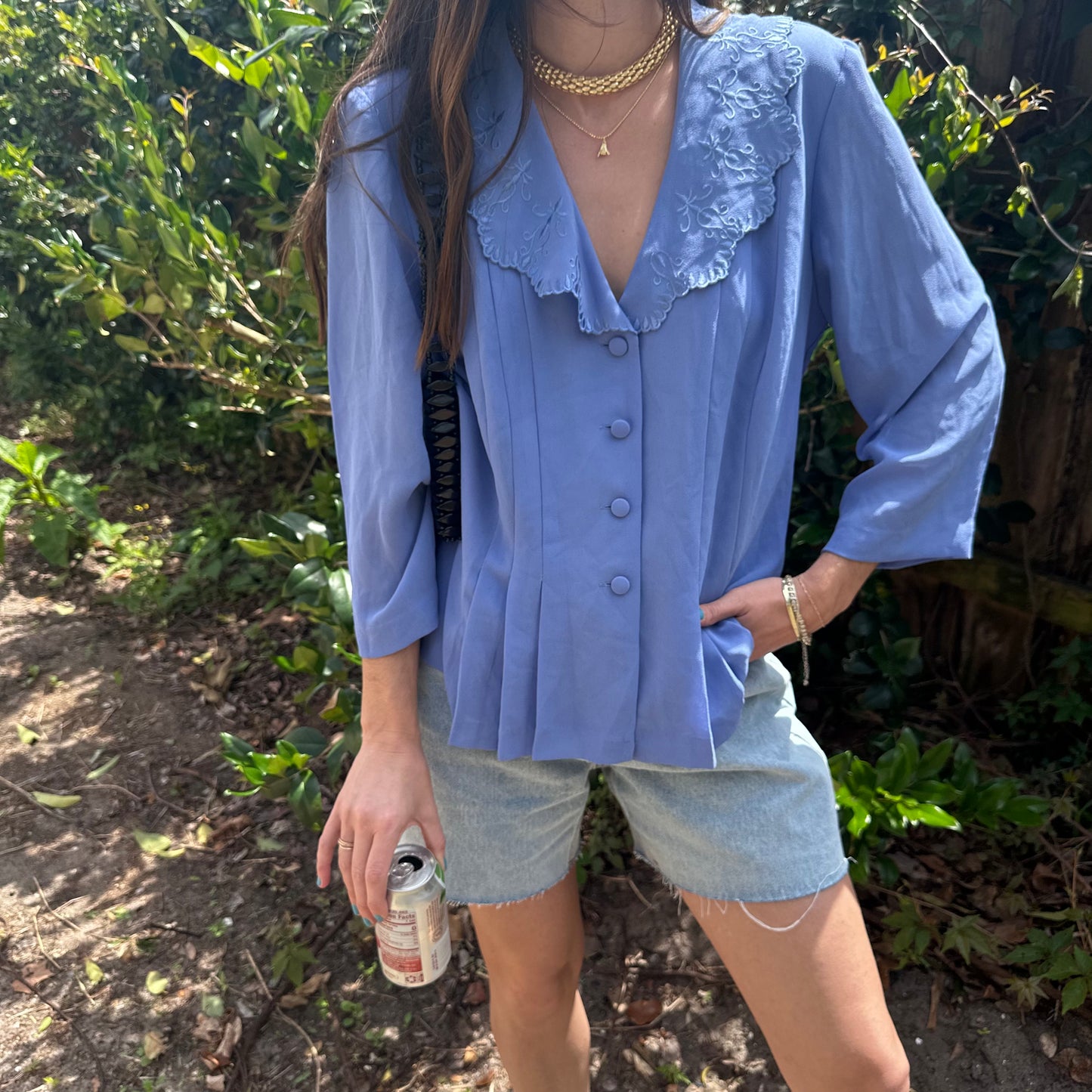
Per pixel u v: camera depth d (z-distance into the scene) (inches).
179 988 84.1
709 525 42.8
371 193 42.7
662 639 43.1
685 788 47.4
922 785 75.2
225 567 137.0
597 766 51.6
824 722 104.0
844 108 41.8
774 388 42.1
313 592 90.6
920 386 43.6
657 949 85.1
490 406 42.4
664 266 40.5
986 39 86.7
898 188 42.1
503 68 42.6
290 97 92.6
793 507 98.4
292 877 93.7
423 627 46.6
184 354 143.4
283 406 111.5
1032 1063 74.2
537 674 44.7
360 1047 79.3
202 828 99.2
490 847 49.9
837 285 42.9
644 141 42.1
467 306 42.7
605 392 41.7
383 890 45.6
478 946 86.1
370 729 47.4
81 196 160.6
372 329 44.2
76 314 167.5
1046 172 85.3
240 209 138.8
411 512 46.0
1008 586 97.3
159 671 120.0
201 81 134.3
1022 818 76.1
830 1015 46.0
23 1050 79.8
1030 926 81.3
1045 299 84.9
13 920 90.4
